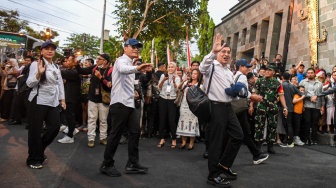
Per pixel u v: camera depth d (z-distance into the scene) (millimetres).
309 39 12594
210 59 4359
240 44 20125
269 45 16453
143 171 4773
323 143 8242
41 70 4570
